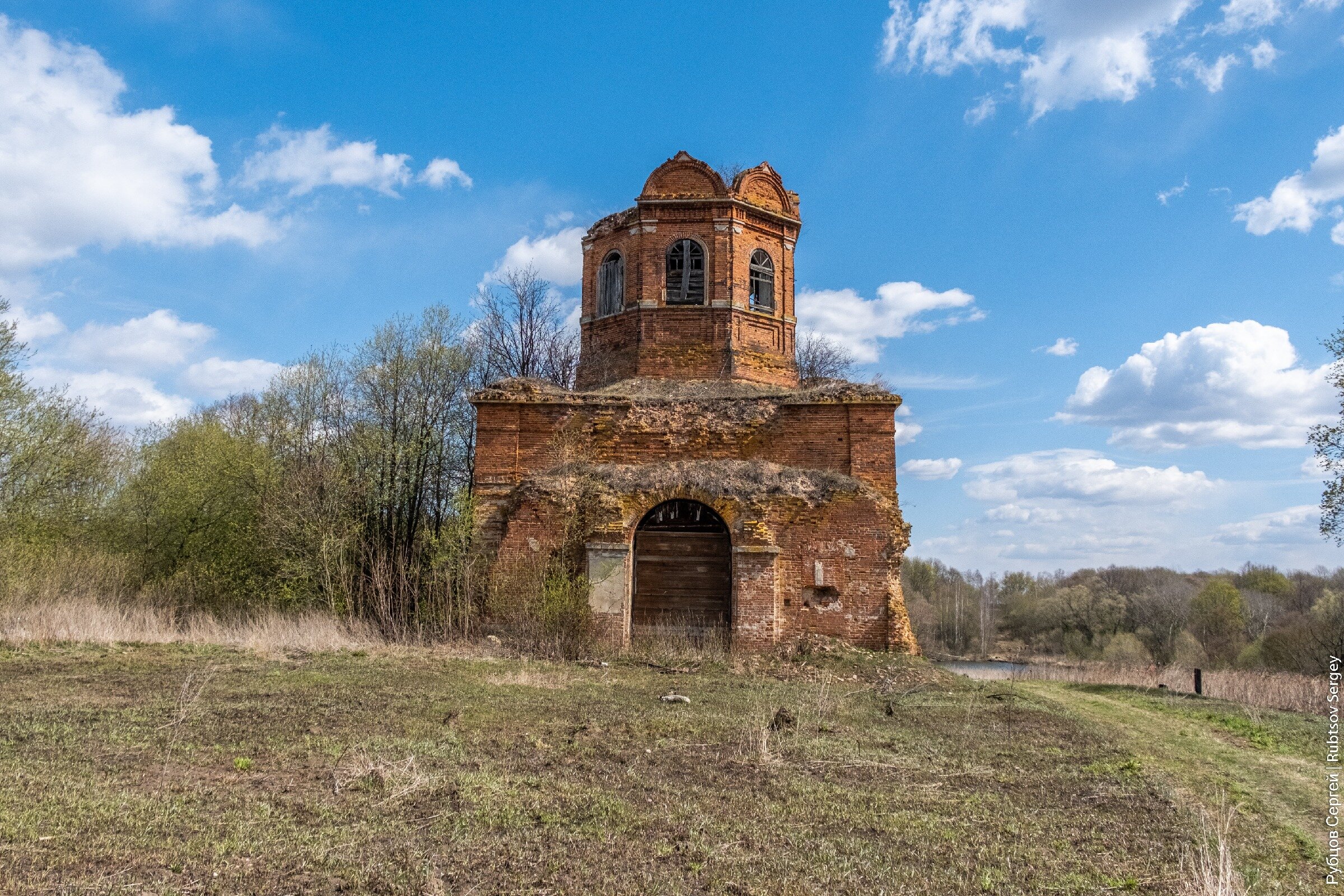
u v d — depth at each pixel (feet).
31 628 56.95
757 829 21.86
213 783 23.73
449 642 60.03
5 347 72.23
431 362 93.91
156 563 87.45
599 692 42.96
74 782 22.99
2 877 16.53
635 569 64.80
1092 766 31.04
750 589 62.03
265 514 82.38
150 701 35.53
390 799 22.71
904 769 29.01
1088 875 19.77
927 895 18.12
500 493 69.51
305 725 31.37
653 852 19.86
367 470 86.84
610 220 83.82
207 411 133.08
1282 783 31.40
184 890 16.47
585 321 84.48
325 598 73.92
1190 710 51.44
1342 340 74.49
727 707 39.83
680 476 65.67
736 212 80.59
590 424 70.85
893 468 68.33
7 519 73.15
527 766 27.17
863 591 63.21
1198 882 19.16
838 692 47.16
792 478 65.57
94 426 87.10
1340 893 20.16
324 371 107.45
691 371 78.48
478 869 18.42
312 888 16.90
